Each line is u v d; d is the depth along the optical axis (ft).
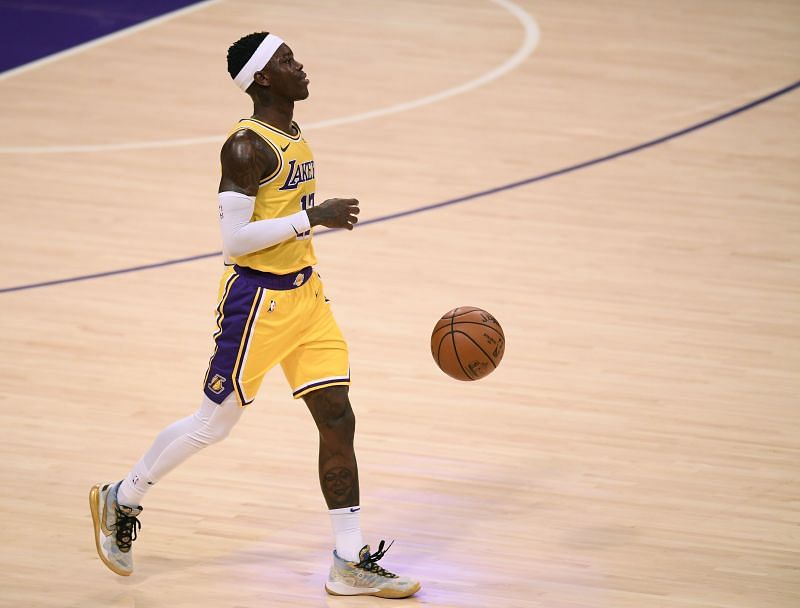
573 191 91.04
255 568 45.85
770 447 55.36
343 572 43.70
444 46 127.85
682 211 87.15
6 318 69.72
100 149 99.86
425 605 43.24
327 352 43.78
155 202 89.15
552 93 113.39
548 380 62.39
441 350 44.70
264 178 42.04
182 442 43.88
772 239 82.23
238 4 143.33
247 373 42.93
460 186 92.17
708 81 116.16
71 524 48.83
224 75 119.55
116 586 44.50
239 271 42.98
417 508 50.19
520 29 133.80
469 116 107.65
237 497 51.11
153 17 138.51
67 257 79.15
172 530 48.47
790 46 126.52
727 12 139.23
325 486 43.88
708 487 51.88
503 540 47.70
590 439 56.24
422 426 57.52
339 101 111.45
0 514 49.39
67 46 128.16
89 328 68.64
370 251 80.23
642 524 48.91
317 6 142.31
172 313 70.95
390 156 98.27
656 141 101.24
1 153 98.43
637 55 124.26
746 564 45.96
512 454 54.85
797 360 64.80
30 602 43.21
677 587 44.37
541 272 76.95
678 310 71.26
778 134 102.37
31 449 54.85
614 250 80.38
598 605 43.21
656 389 61.41
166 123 106.52
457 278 76.02
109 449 55.11
